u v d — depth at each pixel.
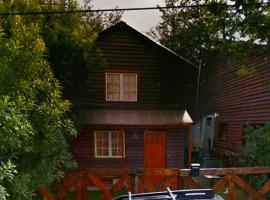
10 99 5.84
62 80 11.92
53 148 6.88
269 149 10.61
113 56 15.40
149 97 15.59
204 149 23.38
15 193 5.51
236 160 15.06
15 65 6.25
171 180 7.53
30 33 6.61
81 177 7.54
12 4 11.20
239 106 17.62
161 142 15.06
